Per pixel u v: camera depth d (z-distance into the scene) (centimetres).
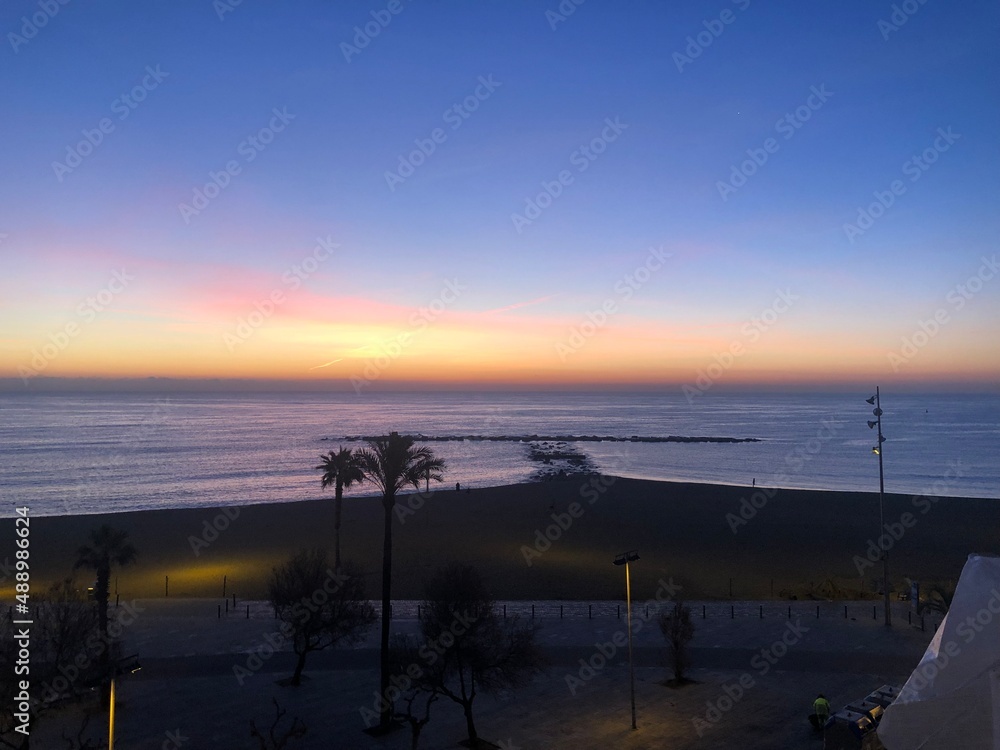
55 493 9212
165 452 14288
